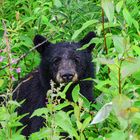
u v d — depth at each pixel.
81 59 11.59
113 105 6.70
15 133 8.62
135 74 8.48
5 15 15.04
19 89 12.32
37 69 12.19
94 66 11.90
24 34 13.97
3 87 11.70
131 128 7.68
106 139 7.18
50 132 7.82
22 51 13.02
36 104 11.74
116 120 8.48
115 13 12.86
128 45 7.84
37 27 13.75
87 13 13.06
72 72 11.17
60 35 13.13
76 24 13.30
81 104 8.22
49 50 11.90
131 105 6.90
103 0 8.63
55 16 13.63
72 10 13.45
